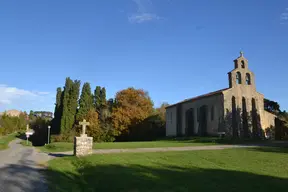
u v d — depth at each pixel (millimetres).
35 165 19203
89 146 22797
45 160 22297
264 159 17203
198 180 11445
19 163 20219
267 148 25531
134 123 61750
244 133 45938
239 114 45312
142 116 62625
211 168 14180
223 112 44156
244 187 10180
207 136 46625
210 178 11758
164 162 16703
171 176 12477
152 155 20391
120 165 16203
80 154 22391
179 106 58375
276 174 12398
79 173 15969
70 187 12500
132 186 11297
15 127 115312
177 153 21328
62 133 64125
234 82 46188
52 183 13062
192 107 53500
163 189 10445
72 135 61594
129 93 65750
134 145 33812
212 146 29969
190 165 15297
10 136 89750
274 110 60625
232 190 9844
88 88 72562
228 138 39625
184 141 40656
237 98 45812
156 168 14641
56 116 76125
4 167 17906
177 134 57375
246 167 14344
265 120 47625
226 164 15398
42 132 82250
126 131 61156
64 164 19344
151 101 70562
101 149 28672
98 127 60406
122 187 11328
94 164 17234
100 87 77000
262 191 9656
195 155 19656
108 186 11891
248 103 46688
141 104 66062
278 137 47938
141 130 62562
